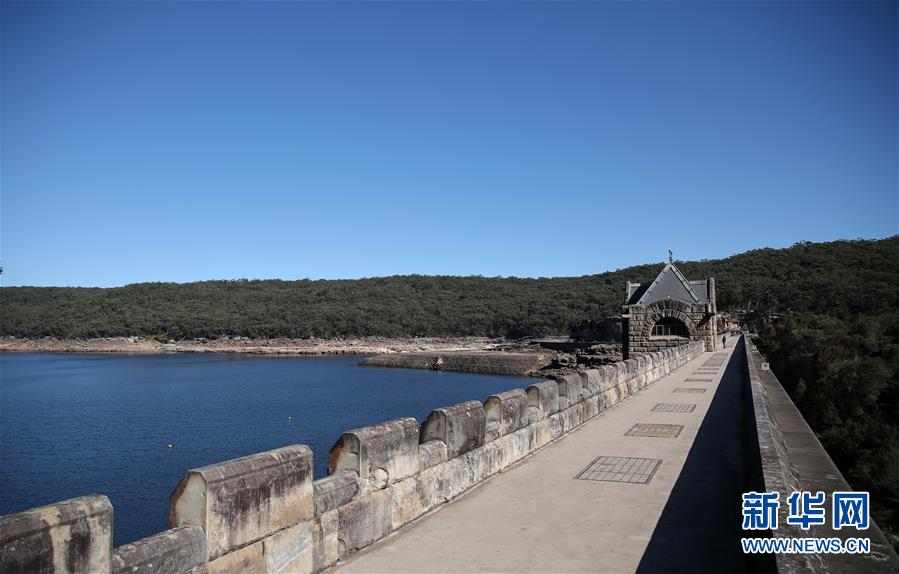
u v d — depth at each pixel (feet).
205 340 501.56
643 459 34.73
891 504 95.71
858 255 412.16
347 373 282.15
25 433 127.13
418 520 24.31
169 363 355.77
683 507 26.05
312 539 18.79
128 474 92.48
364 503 21.31
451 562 20.18
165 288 638.53
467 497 27.48
